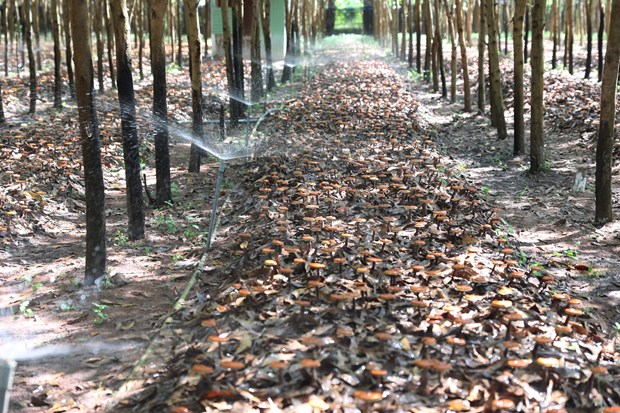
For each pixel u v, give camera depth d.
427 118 14.26
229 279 5.41
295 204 7.14
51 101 16.72
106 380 4.17
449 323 4.27
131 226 7.10
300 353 3.83
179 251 6.72
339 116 13.12
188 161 11.06
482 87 14.93
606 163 7.30
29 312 5.29
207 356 3.91
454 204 7.05
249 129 12.56
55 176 8.92
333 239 5.80
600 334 4.66
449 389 3.54
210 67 23.77
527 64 22.36
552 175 9.62
